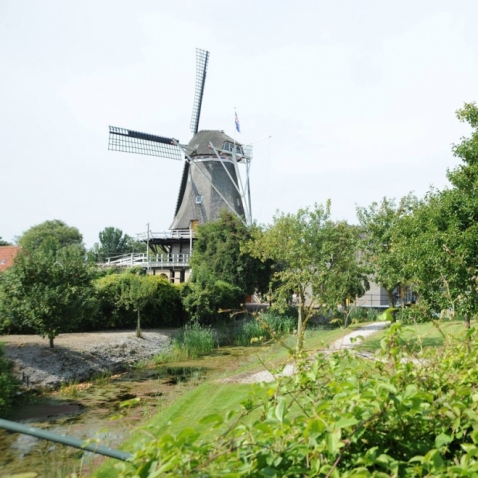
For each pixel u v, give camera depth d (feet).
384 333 10.64
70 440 8.09
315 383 10.53
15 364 57.47
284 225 78.48
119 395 51.70
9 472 27.99
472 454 7.34
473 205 42.70
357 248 73.82
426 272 42.98
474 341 12.34
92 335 83.05
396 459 8.32
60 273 65.21
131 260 152.97
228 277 120.67
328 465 7.46
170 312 102.89
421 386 9.72
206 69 168.04
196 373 63.21
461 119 46.85
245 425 7.99
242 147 162.71
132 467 7.36
